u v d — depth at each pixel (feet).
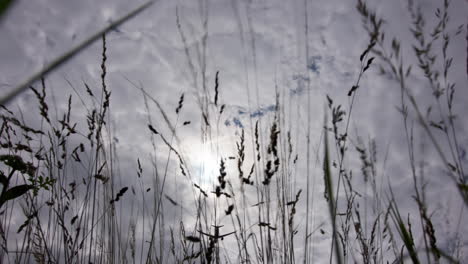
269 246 4.30
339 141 3.84
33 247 4.42
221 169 3.87
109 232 4.94
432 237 2.83
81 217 4.75
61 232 4.83
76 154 4.67
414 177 2.96
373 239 4.03
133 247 5.05
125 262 4.99
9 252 4.33
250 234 4.49
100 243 4.96
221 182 3.84
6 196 2.95
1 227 4.26
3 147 3.83
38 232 4.41
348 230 4.25
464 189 2.67
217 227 3.42
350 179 4.07
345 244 4.27
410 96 2.82
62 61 1.00
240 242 4.48
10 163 3.04
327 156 1.99
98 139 4.88
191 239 3.31
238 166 4.34
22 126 3.96
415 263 2.84
